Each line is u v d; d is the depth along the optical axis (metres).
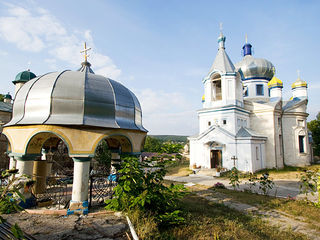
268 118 29.06
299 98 33.34
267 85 36.47
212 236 7.00
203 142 28.05
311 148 36.16
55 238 6.30
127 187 7.78
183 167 32.38
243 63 36.81
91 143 8.73
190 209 10.30
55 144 13.86
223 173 24.58
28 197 9.12
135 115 10.87
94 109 9.07
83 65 13.31
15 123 8.67
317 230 8.84
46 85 9.00
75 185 8.53
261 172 25.33
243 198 13.97
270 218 10.31
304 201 13.05
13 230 3.73
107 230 6.89
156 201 8.20
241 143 25.27
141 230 6.50
